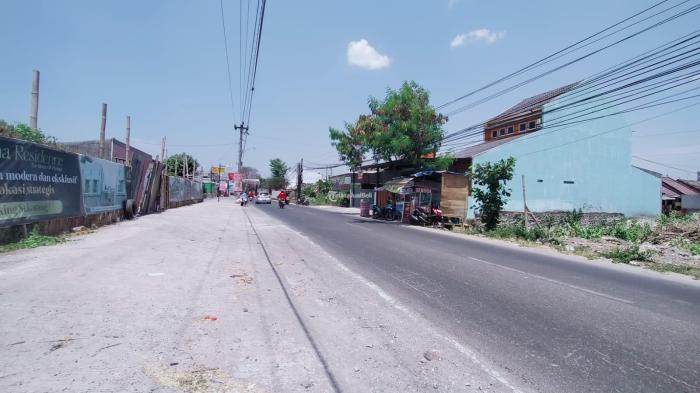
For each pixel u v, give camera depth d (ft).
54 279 21.08
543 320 19.31
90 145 73.26
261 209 123.85
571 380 13.12
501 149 91.91
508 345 15.99
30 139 39.50
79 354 13.01
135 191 63.00
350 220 86.94
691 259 45.01
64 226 37.99
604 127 100.78
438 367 13.82
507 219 84.79
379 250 41.39
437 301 22.13
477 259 37.76
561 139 96.78
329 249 41.24
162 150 81.30
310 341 15.69
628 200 102.83
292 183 324.80
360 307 20.59
